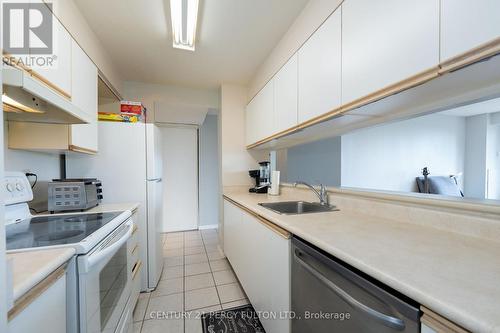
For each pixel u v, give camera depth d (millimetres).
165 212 3744
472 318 396
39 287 627
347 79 1100
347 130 1541
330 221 1132
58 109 1022
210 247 3020
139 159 1940
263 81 2293
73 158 1813
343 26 1123
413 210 1055
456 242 794
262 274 1398
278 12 1584
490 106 1645
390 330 582
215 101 3098
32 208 1486
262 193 2533
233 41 1938
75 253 811
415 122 2049
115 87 2354
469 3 635
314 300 894
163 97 2881
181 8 1454
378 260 651
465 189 1883
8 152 1306
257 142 2395
